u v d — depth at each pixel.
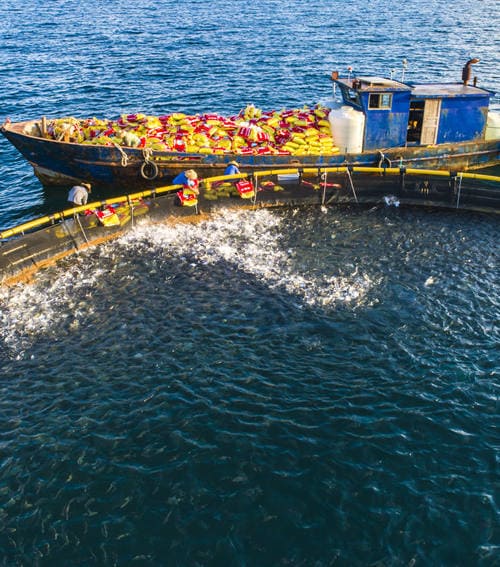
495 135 27.03
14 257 18.95
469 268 19.39
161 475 12.04
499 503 11.34
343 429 13.05
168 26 76.88
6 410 13.77
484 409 13.55
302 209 23.84
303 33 69.44
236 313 17.14
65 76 48.69
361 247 20.86
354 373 14.69
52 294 18.27
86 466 12.27
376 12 88.38
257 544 10.66
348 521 11.04
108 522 11.12
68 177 26.45
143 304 17.70
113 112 39.28
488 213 23.30
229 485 11.80
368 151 25.59
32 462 12.38
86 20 83.62
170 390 14.28
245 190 23.12
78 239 20.47
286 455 12.45
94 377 14.80
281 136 25.61
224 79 47.66
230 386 14.35
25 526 11.07
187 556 10.48
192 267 19.64
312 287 18.36
